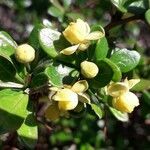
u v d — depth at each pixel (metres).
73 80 0.08
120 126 0.16
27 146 0.08
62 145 0.16
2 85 0.08
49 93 0.08
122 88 0.08
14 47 0.08
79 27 0.08
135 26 0.18
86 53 0.08
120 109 0.08
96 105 0.08
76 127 0.16
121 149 0.17
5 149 0.12
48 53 0.08
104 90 0.08
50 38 0.08
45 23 0.10
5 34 0.08
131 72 0.09
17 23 0.20
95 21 0.16
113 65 0.08
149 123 0.16
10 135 0.12
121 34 0.13
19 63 0.08
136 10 0.09
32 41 0.08
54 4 0.13
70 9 0.14
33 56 0.08
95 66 0.08
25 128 0.08
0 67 0.08
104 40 0.08
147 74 0.12
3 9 0.21
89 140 0.16
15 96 0.08
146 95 0.12
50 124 0.14
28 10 0.18
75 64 0.08
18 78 0.08
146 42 0.19
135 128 0.17
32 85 0.08
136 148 0.17
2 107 0.08
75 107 0.08
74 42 0.08
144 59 0.13
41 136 0.15
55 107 0.08
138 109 0.15
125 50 0.09
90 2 0.16
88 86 0.08
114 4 0.09
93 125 0.16
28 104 0.08
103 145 0.16
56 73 0.08
